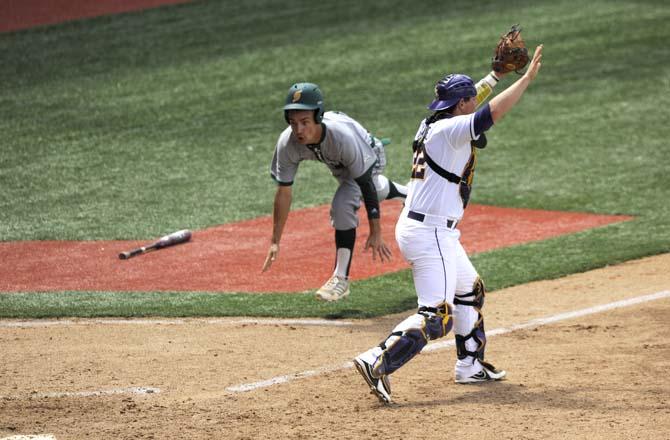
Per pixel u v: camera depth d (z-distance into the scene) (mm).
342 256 31047
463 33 74938
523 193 47156
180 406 22141
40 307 32125
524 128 57719
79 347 27453
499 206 45344
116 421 21156
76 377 24562
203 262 37969
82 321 30547
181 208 45906
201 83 67312
